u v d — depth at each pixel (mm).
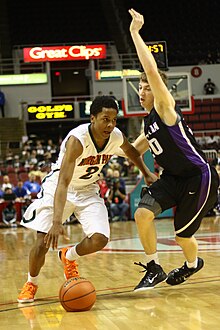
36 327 3498
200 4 31750
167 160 4293
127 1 32281
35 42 29844
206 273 5430
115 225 14195
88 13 31766
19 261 7527
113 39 29859
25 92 25609
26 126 25469
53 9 31891
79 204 4402
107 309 3949
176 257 6945
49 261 7305
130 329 3297
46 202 4383
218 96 26094
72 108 24359
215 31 30609
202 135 25234
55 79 29703
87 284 3959
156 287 4789
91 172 4355
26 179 18234
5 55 28422
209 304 3934
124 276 5586
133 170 18922
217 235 10031
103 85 25484
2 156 22922
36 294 4766
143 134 4734
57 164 4457
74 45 27844
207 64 27141
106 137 4160
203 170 4305
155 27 30906
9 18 31375
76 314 3834
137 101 14789
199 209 4359
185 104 14898
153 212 4359
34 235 12328
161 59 12281
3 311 4074
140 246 8820
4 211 15234
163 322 3436
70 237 11234
